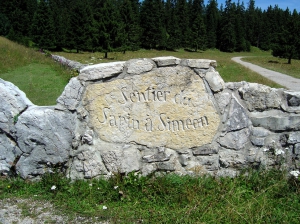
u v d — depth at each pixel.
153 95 3.77
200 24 60.00
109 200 3.46
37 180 3.81
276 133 3.93
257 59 38.47
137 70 3.70
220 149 3.91
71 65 14.57
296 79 16.12
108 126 3.79
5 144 3.76
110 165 3.83
